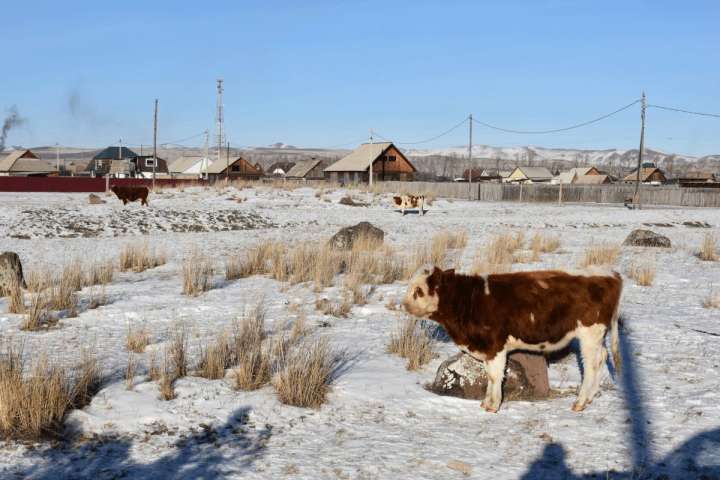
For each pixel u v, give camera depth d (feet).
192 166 358.02
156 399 22.21
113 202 129.18
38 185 205.67
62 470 17.20
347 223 107.24
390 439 19.34
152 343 30.19
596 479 16.65
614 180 410.11
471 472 17.02
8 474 16.81
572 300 20.81
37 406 19.63
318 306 39.01
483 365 23.26
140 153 384.68
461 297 21.09
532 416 21.20
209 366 24.97
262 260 54.80
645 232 79.46
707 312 38.19
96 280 48.67
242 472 17.10
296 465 17.51
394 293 43.91
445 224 107.55
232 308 38.96
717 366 26.40
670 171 645.51
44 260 61.98
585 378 21.47
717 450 18.02
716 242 84.28
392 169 266.36
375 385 24.12
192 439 19.39
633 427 19.93
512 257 62.75
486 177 410.31
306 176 361.71
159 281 49.73
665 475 16.69
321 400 22.65
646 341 30.76
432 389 23.98
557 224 115.03
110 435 19.53
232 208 122.72
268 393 23.22
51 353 28.14
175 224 95.91
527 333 20.89
